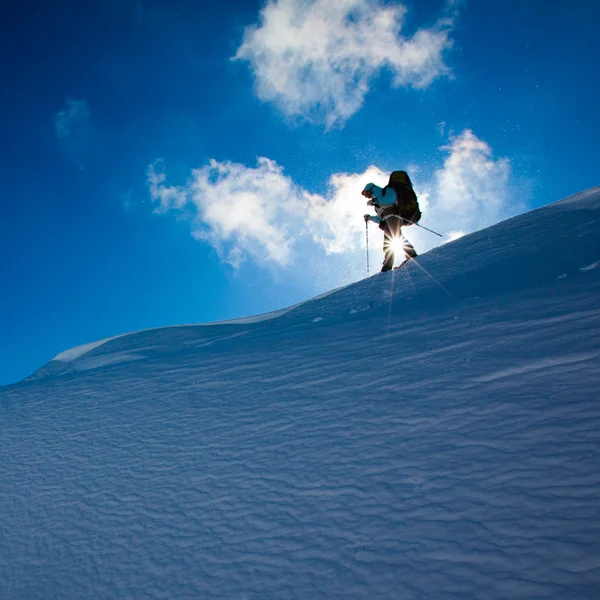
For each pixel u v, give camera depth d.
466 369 3.49
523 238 7.27
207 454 3.48
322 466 2.85
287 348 5.77
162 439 3.98
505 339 3.82
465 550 1.89
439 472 2.42
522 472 2.20
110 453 3.96
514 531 1.90
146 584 2.30
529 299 4.65
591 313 3.77
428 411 3.07
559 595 1.57
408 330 4.97
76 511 3.17
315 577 2.02
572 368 2.99
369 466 2.69
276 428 3.57
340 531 2.25
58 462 4.04
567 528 1.82
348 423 3.28
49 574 2.59
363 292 7.68
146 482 3.31
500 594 1.65
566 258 5.59
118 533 2.80
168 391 5.28
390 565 1.95
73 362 11.60
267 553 2.27
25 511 3.34
